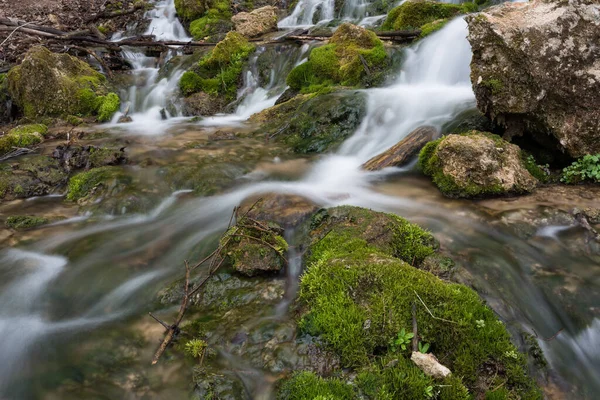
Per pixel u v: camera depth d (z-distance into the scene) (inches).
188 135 331.3
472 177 206.2
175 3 656.4
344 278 130.6
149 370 121.6
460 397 103.6
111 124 374.0
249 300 144.4
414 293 124.4
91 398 114.3
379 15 546.3
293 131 315.3
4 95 390.6
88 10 661.3
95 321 142.8
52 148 297.6
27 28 495.5
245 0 698.8
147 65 521.7
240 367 118.6
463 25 357.4
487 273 152.7
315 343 119.6
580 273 154.5
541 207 190.4
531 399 109.4
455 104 293.7
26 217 209.2
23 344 134.0
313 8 627.2
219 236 187.8
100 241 191.2
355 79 362.9
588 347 132.3
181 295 151.4
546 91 208.8
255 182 244.7
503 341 117.5
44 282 162.9
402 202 209.0
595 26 197.9
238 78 434.0
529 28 207.3
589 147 212.4
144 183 239.9
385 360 112.0
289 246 170.9
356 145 288.8
